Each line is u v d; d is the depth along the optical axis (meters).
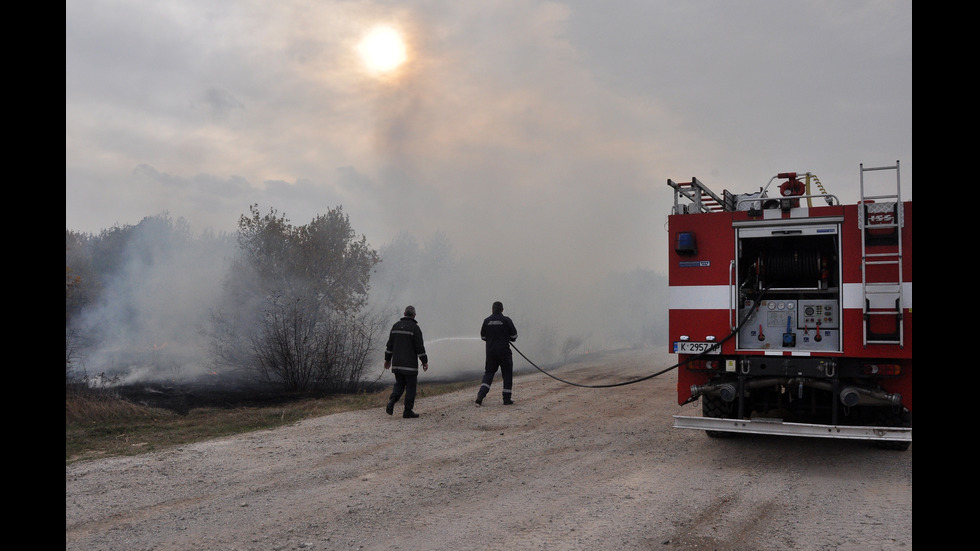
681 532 4.77
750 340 7.39
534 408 10.80
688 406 10.98
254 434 8.68
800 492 5.83
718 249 7.44
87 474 6.56
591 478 6.41
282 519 5.20
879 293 6.61
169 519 5.20
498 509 5.41
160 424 9.36
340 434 8.66
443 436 8.55
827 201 7.93
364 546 4.59
